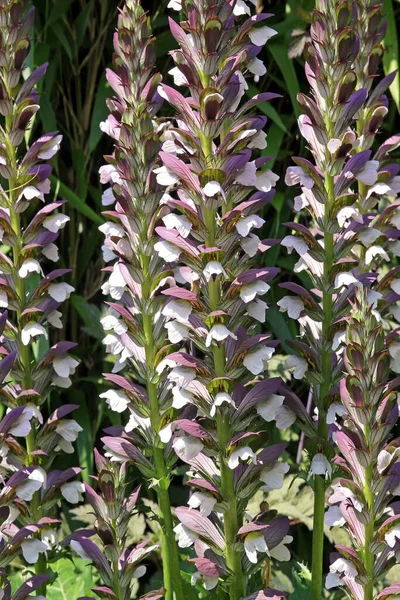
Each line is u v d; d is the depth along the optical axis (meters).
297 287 1.79
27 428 1.76
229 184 1.68
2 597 1.75
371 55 1.89
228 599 1.84
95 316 2.47
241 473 1.73
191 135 1.68
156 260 1.78
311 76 1.76
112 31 2.53
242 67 1.72
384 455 1.66
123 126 1.75
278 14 2.55
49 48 2.46
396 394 1.67
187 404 1.79
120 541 1.77
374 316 1.67
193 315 1.70
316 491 1.81
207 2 1.65
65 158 2.59
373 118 1.88
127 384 1.80
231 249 1.70
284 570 2.26
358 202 1.93
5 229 1.80
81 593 2.08
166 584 1.91
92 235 2.55
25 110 1.78
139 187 1.76
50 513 1.84
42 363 1.83
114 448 1.81
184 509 1.74
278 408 1.79
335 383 1.79
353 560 1.69
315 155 1.79
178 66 1.68
